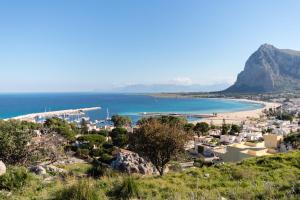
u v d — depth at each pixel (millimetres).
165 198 11930
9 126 24781
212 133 115375
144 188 13422
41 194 12633
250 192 12234
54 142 27078
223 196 12242
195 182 15906
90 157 52688
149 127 30984
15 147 23719
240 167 21422
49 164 26828
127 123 124438
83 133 102625
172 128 31281
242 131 123125
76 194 10867
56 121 91188
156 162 30344
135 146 31047
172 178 17531
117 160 24812
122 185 12555
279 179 16922
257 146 65500
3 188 13719
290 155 26141
